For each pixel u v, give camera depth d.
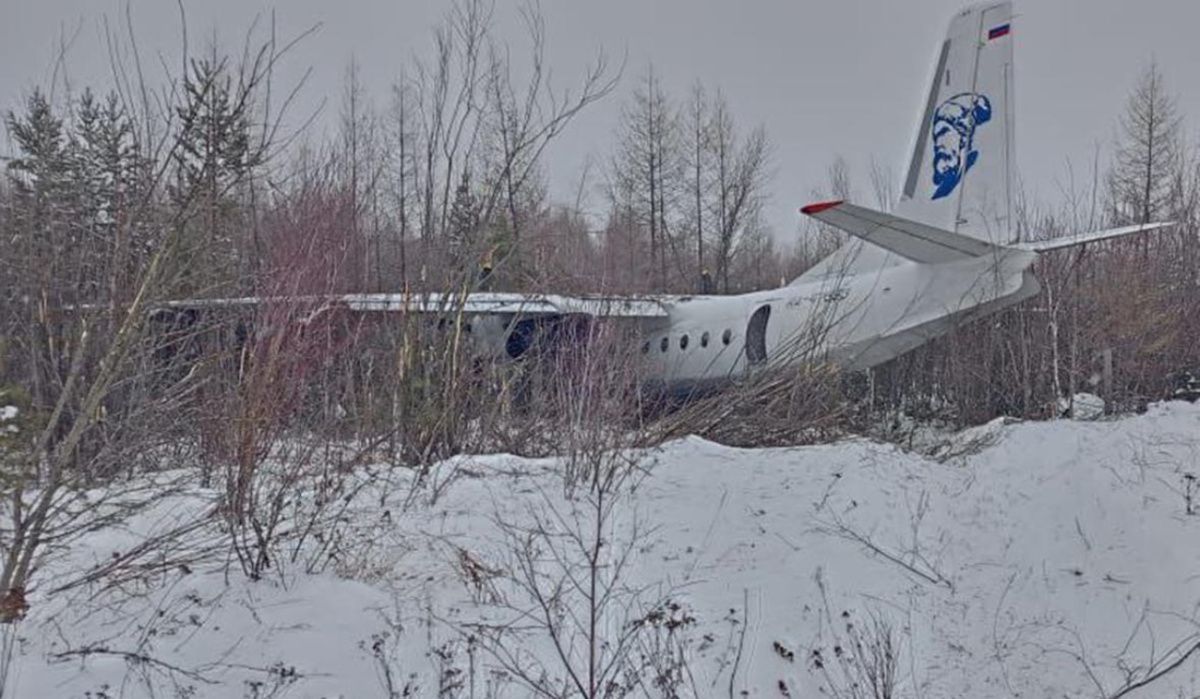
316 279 17.56
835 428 26.03
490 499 17.80
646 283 48.78
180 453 16.52
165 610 13.45
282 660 12.68
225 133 15.75
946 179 35.41
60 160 17.42
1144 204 76.44
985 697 13.90
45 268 15.67
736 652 14.19
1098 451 18.80
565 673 13.28
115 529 14.80
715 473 18.84
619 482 18.16
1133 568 15.51
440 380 21.81
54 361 14.91
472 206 24.88
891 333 33.78
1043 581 15.77
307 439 16.48
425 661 13.20
